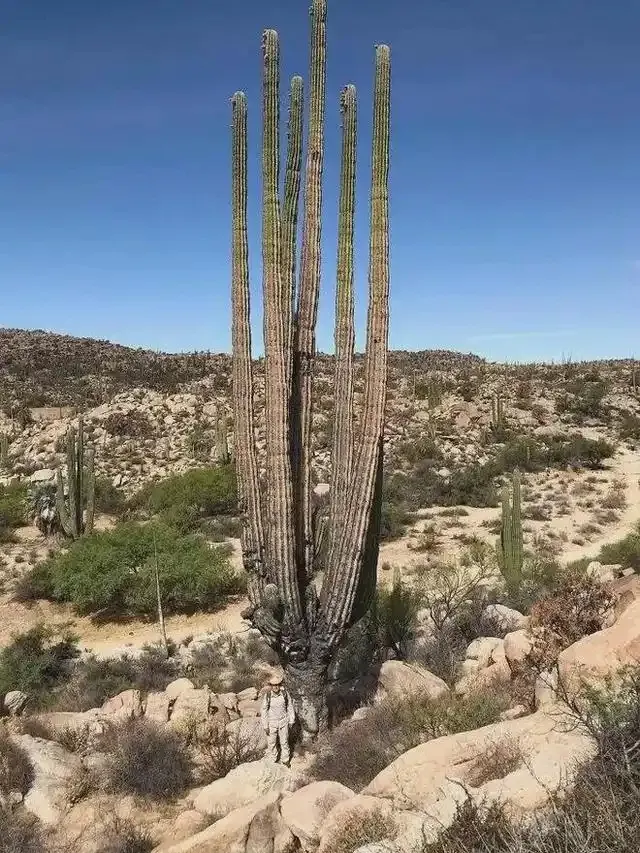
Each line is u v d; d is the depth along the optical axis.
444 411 49.97
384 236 9.24
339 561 9.43
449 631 12.71
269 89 9.13
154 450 43.25
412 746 7.21
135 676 14.62
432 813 4.84
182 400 51.53
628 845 3.26
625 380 60.94
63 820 8.21
